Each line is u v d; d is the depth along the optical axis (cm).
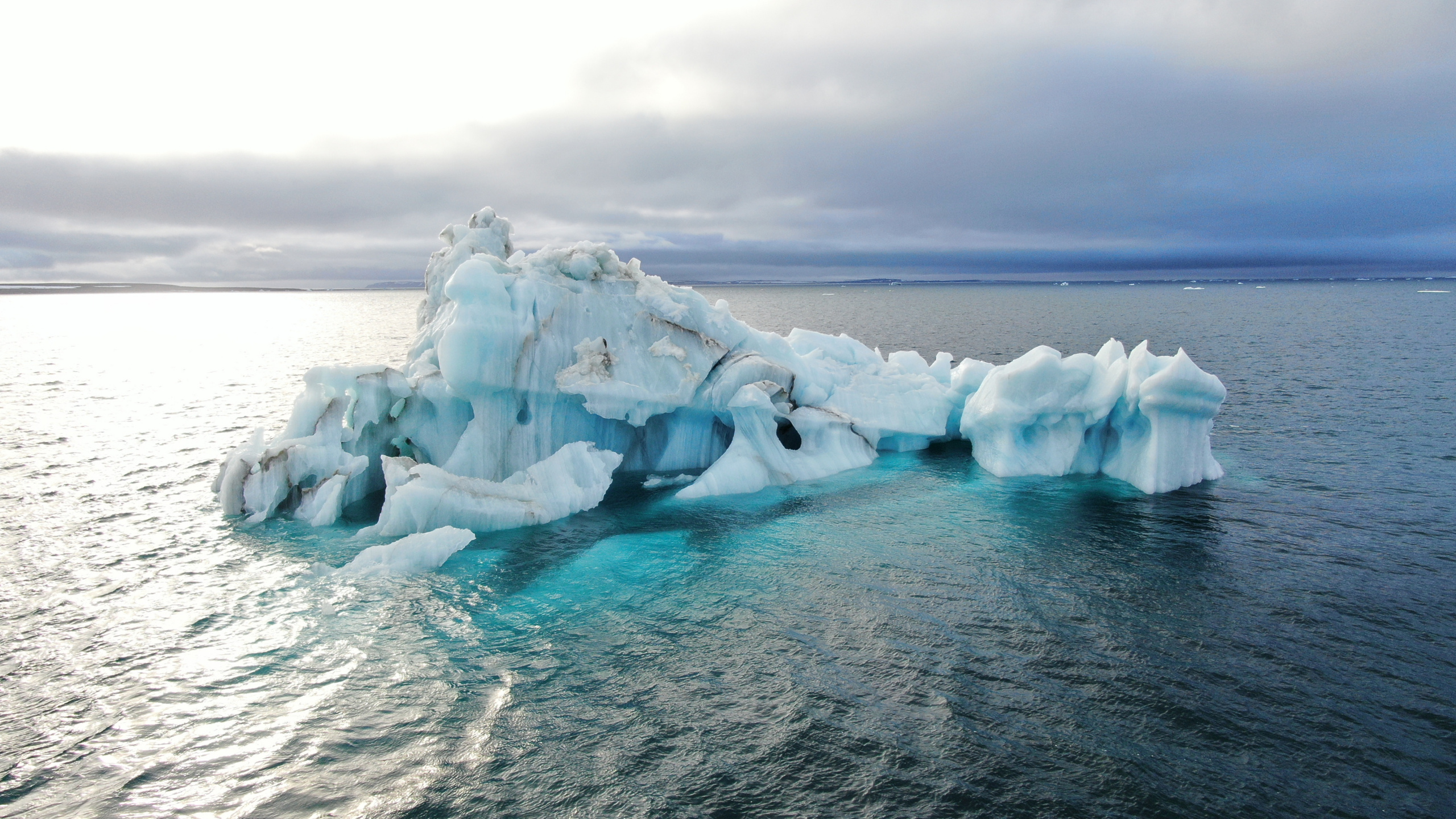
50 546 1633
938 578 1451
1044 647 1178
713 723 993
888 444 2556
